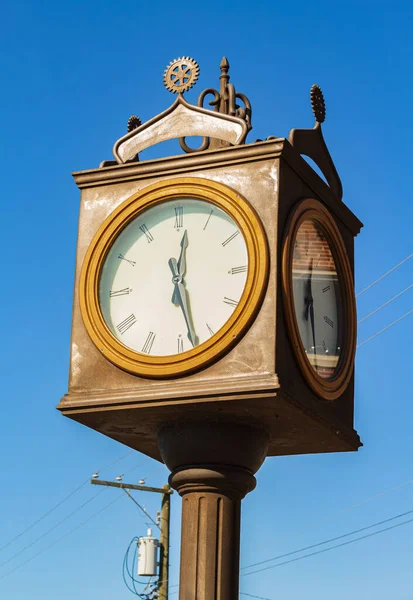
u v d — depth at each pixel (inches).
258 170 337.1
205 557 330.3
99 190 354.9
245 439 336.8
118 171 352.5
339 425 350.9
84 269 346.3
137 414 334.3
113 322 342.0
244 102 381.1
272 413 329.1
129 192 351.6
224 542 332.5
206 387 321.1
